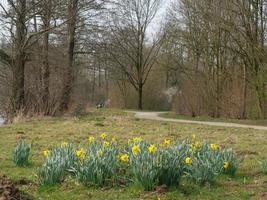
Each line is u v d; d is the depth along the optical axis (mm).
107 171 7375
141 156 7312
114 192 7012
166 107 57656
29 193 6879
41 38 26609
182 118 30672
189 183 7609
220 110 33406
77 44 29375
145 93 57781
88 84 37000
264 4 30906
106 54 30422
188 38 40906
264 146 13289
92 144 8758
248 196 7105
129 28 53438
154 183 7113
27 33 25766
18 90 25344
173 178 7211
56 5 25531
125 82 57562
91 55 30156
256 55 30719
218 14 32562
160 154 7273
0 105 26141
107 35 29375
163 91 58125
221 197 6996
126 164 8555
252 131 19422
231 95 32594
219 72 34469
